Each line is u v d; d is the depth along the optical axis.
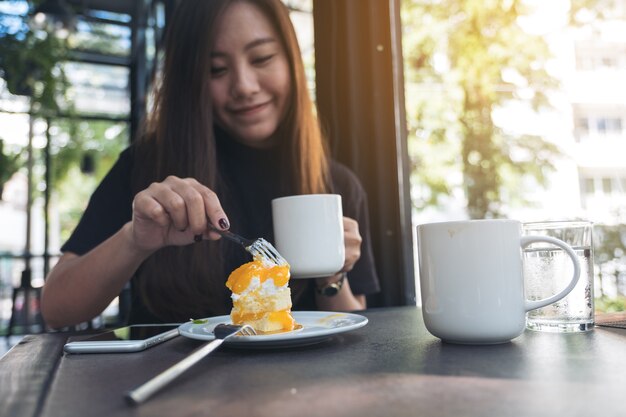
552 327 0.72
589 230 0.74
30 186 4.93
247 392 0.43
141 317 1.39
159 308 1.30
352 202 1.60
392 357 0.57
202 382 0.47
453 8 2.45
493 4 2.50
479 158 2.45
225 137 1.54
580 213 2.31
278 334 0.61
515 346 0.62
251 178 1.53
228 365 0.55
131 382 0.49
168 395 0.43
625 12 2.40
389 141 1.88
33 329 3.90
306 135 1.47
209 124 1.33
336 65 1.89
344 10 1.88
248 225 1.47
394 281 1.84
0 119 4.48
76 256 1.31
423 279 0.68
